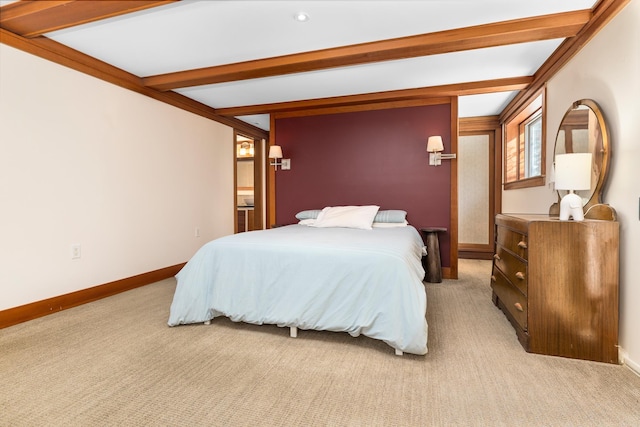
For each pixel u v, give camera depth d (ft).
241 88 12.26
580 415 4.45
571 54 8.35
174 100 12.67
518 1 6.89
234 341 6.87
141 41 8.55
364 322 6.30
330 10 7.18
